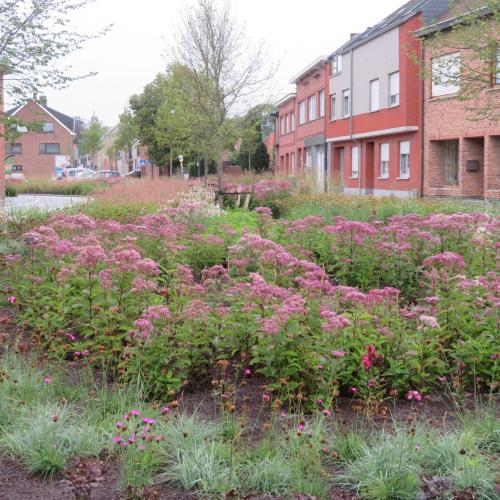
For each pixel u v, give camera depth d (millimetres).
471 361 6152
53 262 8180
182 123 31891
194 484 4453
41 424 5035
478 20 18688
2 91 16000
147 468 4535
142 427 5020
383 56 34531
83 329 7031
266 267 8766
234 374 6535
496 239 10625
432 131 30469
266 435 5078
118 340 6555
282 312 5891
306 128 51094
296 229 11695
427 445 4684
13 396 5648
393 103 34000
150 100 63156
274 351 5945
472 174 28344
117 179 28703
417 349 6090
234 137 31906
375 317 6250
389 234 10945
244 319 6484
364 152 38750
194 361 6191
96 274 7945
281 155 63719
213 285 7656
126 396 5656
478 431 5020
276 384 5801
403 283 10031
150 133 62844
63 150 88875
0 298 8359
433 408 5793
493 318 6441
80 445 4859
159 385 5938
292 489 4332
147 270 7145
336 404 5875
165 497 4309
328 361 5828
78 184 49438
